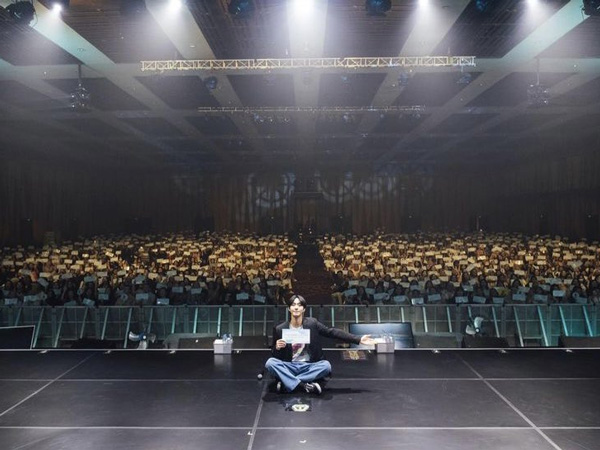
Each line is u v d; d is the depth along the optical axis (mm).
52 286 20250
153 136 34031
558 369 8547
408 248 32469
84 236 47656
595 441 5867
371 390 7598
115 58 16938
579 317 15305
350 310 15461
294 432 6152
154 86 21109
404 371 8492
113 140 35438
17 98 22922
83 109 18094
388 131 32906
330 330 8062
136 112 26391
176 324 15609
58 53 16500
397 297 17453
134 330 15562
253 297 18312
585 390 7539
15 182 37219
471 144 38969
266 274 22438
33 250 34000
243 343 13211
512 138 35594
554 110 26312
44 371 8555
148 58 16984
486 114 27453
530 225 44625
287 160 48719
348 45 15680
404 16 13289
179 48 15758
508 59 17328
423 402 7090
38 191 40500
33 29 14117
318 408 6898
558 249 28422
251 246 34812
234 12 11773
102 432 6184
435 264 25047
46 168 41625
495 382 7914
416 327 15469
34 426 6363
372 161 49656
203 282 19594
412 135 34375
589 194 34844
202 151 42125
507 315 15398
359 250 31844
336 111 25734
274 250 32656
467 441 5883
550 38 15102
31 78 19531
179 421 6496
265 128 32031
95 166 48438
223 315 15547
